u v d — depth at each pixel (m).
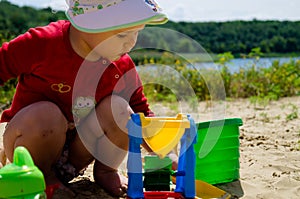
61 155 2.37
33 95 2.34
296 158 3.06
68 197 2.20
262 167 2.87
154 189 2.20
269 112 5.23
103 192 2.35
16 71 2.28
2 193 1.65
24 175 1.66
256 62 7.60
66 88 2.31
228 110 5.44
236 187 2.54
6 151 2.30
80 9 2.19
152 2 2.25
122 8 2.15
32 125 2.14
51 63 2.23
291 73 7.46
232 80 7.13
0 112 5.33
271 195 2.41
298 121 4.53
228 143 2.57
